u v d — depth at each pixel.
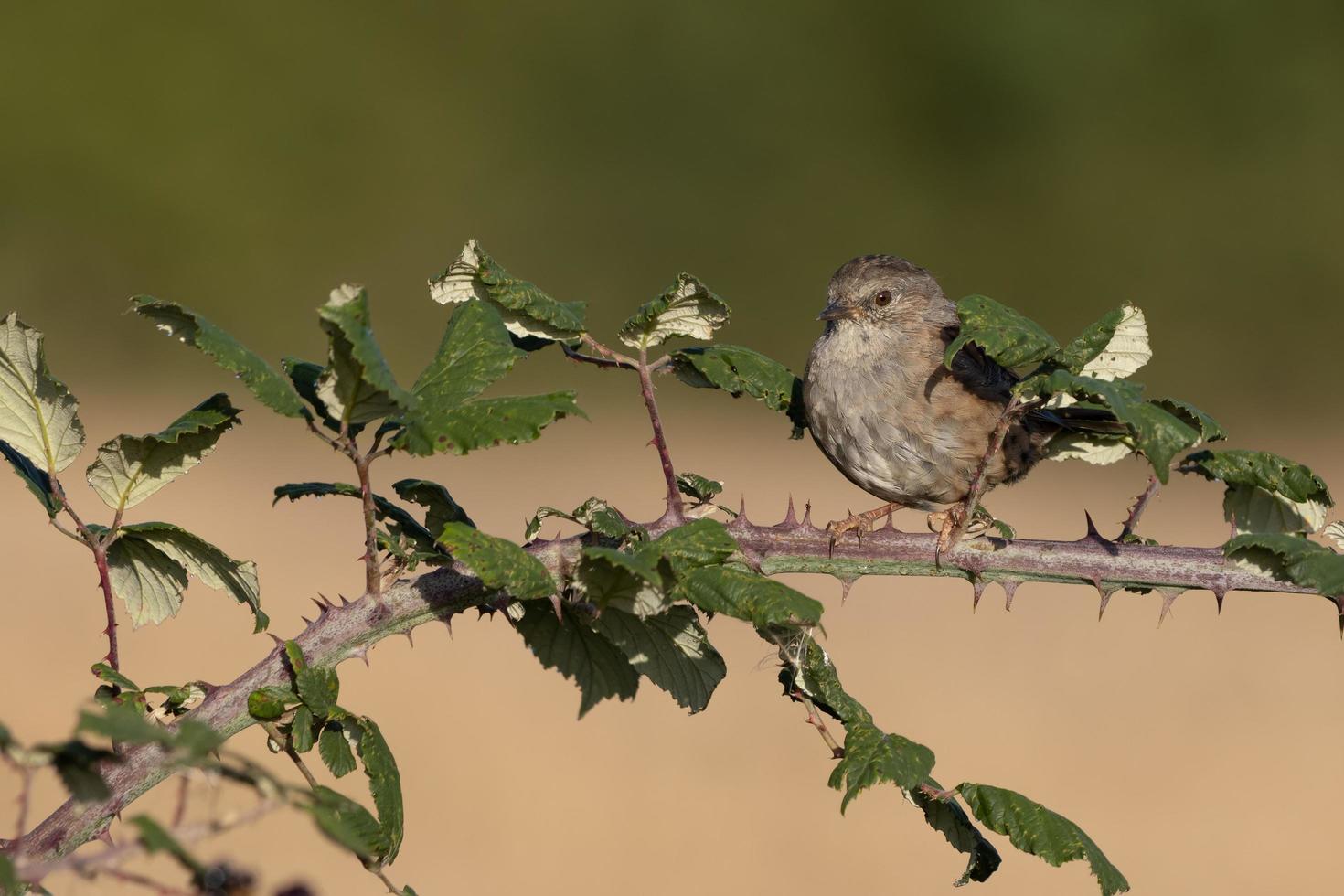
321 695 2.53
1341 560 2.90
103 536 2.82
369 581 2.69
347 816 2.36
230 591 2.98
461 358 2.63
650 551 2.52
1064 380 2.73
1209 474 3.21
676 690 2.88
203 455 2.87
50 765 1.87
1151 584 3.04
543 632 2.84
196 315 2.49
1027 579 3.09
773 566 3.08
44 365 2.74
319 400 2.70
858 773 2.64
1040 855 2.56
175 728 2.53
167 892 1.66
